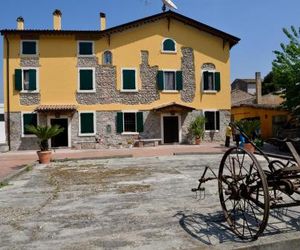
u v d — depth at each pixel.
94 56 26.89
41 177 12.52
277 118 30.84
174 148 23.94
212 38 28.56
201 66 28.36
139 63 27.50
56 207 7.69
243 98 45.97
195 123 27.27
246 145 17.56
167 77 27.95
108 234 5.70
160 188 9.62
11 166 16.20
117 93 27.12
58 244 5.31
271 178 5.34
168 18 27.66
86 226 6.18
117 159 18.30
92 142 26.48
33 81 26.20
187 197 8.34
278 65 21.89
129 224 6.23
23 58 26.23
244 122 18.31
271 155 13.38
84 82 26.75
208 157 18.28
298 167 5.24
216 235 5.51
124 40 27.31
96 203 7.97
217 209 7.10
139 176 12.01
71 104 26.56
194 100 28.16
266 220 4.85
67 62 26.64
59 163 17.20
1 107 32.38
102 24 28.03
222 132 28.41
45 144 17.58
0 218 6.87
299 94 21.20
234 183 5.80
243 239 5.20
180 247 5.05
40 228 6.14
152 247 5.07
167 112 27.50
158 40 27.80
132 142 26.88
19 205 7.99
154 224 6.19
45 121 26.17
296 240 5.12
